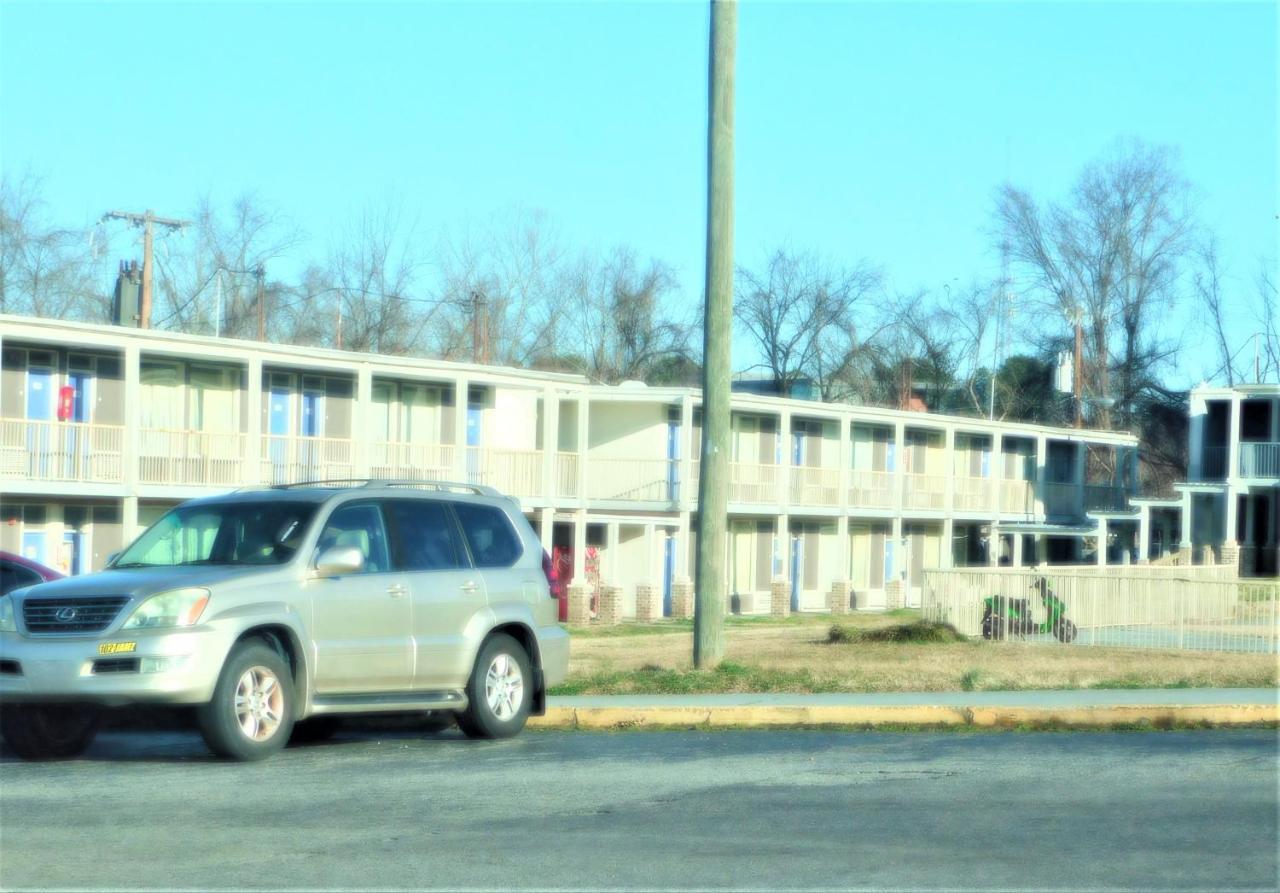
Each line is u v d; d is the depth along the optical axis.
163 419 37.44
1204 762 11.97
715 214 17.92
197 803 10.13
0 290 56.56
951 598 26.50
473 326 64.06
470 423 44.56
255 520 13.10
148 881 7.87
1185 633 24.27
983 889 7.69
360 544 13.22
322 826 9.32
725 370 18.05
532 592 14.40
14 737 12.49
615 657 23.38
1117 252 71.31
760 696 16.12
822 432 55.62
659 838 8.95
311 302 66.25
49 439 34.34
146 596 11.90
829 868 8.16
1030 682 17.44
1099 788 10.70
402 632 13.20
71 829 9.21
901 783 10.96
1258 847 8.67
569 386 45.91
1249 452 56.72
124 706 11.98
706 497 18.16
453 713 14.32
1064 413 73.31
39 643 11.88
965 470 62.09
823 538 56.00
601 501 49.31
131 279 46.22
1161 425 73.00
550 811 9.84
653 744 13.38
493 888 7.73
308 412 40.38
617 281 73.69
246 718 12.12
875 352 74.38
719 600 18.20
